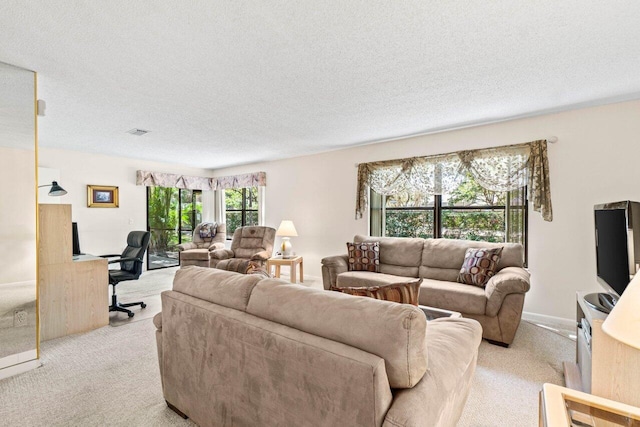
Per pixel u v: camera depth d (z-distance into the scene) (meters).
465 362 1.27
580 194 3.19
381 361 0.98
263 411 1.27
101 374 2.25
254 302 1.41
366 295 1.58
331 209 5.27
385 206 4.71
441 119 3.54
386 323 1.03
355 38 1.93
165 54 2.11
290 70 2.35
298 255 5.76
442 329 1.45
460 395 1.33
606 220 1.95
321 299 1.24
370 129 3.95
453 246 3.66
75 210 5.32
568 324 3.24
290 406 1.18
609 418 1.09
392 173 4.49
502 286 2.73
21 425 1.71
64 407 1.87
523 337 2.97
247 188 6.96
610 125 3.04
